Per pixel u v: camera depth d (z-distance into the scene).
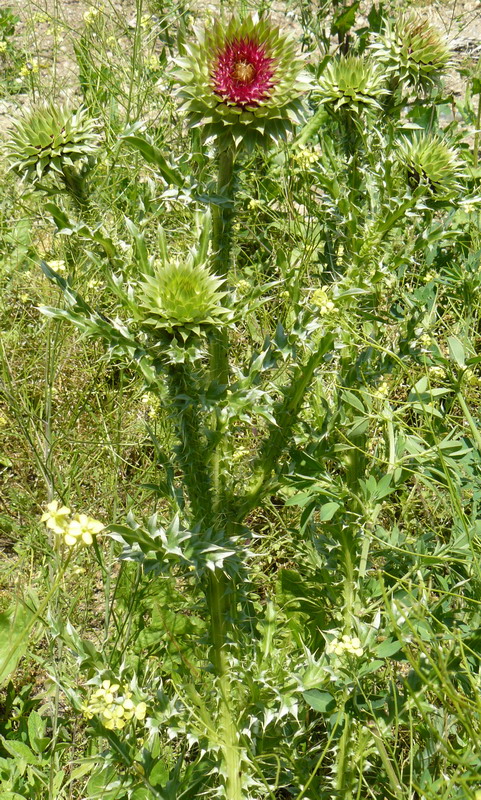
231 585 2.29
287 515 3.40
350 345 2.77
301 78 2.16
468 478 2.83
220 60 2.14
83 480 3.55
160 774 2.30
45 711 2.85
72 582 3.11
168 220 4.14
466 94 4.60
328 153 3.25
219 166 2.26
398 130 3.10
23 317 3.92
